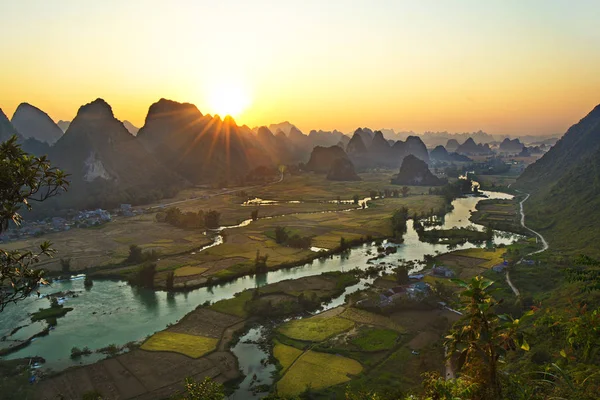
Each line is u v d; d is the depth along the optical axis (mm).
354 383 52562
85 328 71250
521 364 41438
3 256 17922
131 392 52156
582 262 22641
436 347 58719
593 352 19797
